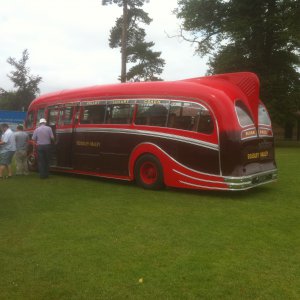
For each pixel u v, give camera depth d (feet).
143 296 16.78
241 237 24.27
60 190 39.86
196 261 20.43
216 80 38.70
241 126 35.47
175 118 38.17
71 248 22.40
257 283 17.90
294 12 107.24
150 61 137.18
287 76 120.37
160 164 39.06
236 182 34.65
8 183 44.32
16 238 24.14
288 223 27.40
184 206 32.68
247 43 115.44
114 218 28.68
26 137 50.98
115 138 43.04
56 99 51.01
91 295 16.88
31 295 16.88
